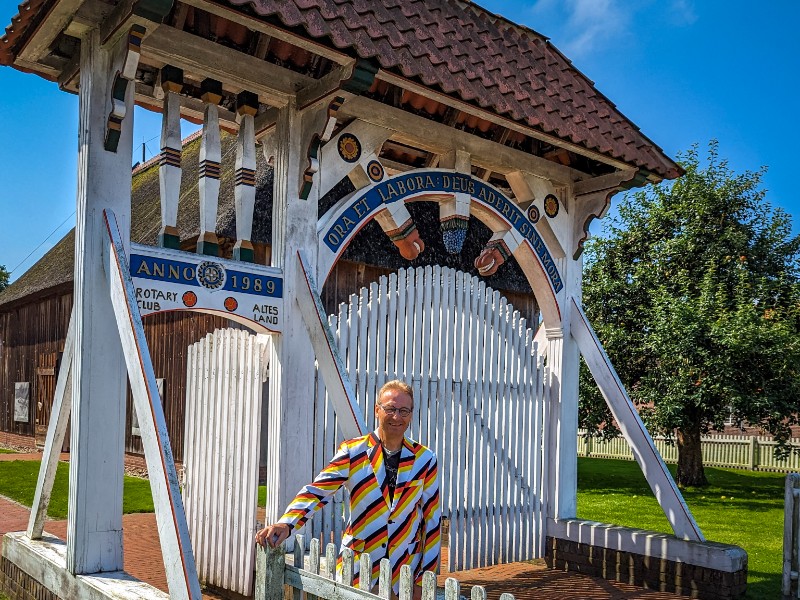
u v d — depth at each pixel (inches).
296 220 222.1
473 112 235.8
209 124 210.7
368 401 248.2
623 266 615.5
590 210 303.3
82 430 184.5
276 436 216.4
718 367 517.7
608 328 588.1
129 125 194.5
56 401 213.5
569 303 305.1
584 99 297.9
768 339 513.3
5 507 414.0
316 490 143.1
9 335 965.2
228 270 206.8
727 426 892.6
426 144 262.1
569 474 301.6
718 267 593.6
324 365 208.1
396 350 257.8
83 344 185.8
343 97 209.0
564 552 290.2
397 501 142.7
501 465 286.5
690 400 529.3
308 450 220.4
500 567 291.9
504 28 303.6
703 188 610.2
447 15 270.7
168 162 202.4
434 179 259.9
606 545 276.7
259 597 141.6
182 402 574.6
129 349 171.0
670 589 257.3
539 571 286.8
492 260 283.7
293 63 226.7
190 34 197.9
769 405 507.2
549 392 304.8
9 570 233.9
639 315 603.5
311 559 135.2
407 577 117.6
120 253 182.5
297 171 222.2
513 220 285.1
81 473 184.2
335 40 189.9
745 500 502.3
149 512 403.5
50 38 195.6
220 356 250.7
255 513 227.8
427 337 267.3
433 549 146.0
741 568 247.3
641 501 481.7
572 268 307.1
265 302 213.6
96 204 188.7
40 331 864.3
